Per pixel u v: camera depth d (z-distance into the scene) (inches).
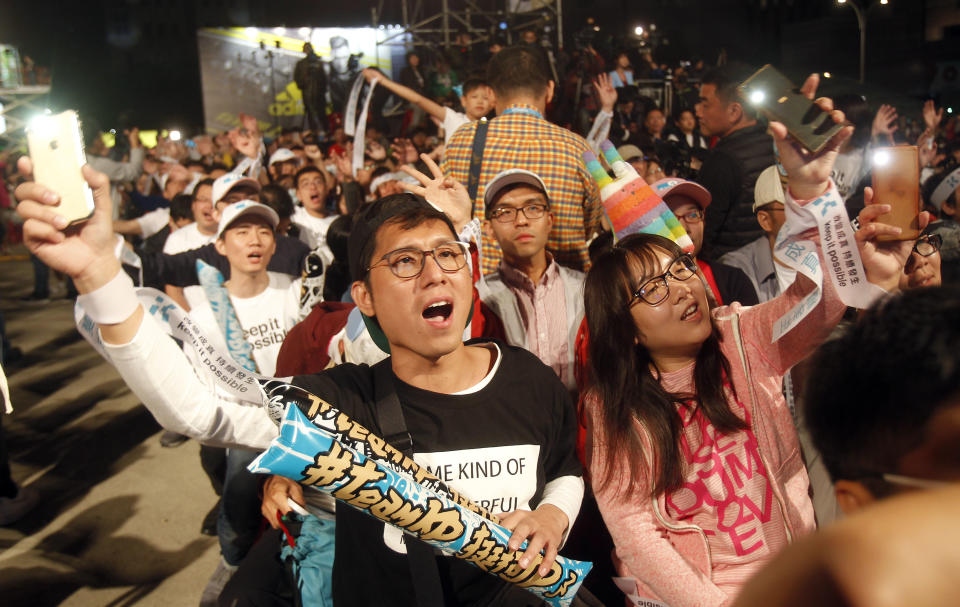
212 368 56.5
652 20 762.8
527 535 58.1
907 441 28.1
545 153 115.6
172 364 57.0
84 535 153.7
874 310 31.5
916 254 84.7
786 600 22.5
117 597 131.0
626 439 71.6
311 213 216.1
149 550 147.1
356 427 55.2
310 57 592.4
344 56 677.9
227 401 62.3
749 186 140.7
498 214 100.3
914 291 31.1
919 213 64.2
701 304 72.5
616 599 85.8
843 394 29.9
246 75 697.6
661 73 545.0
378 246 60.6
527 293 102.0
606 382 73.5
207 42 691.4
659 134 385.7
